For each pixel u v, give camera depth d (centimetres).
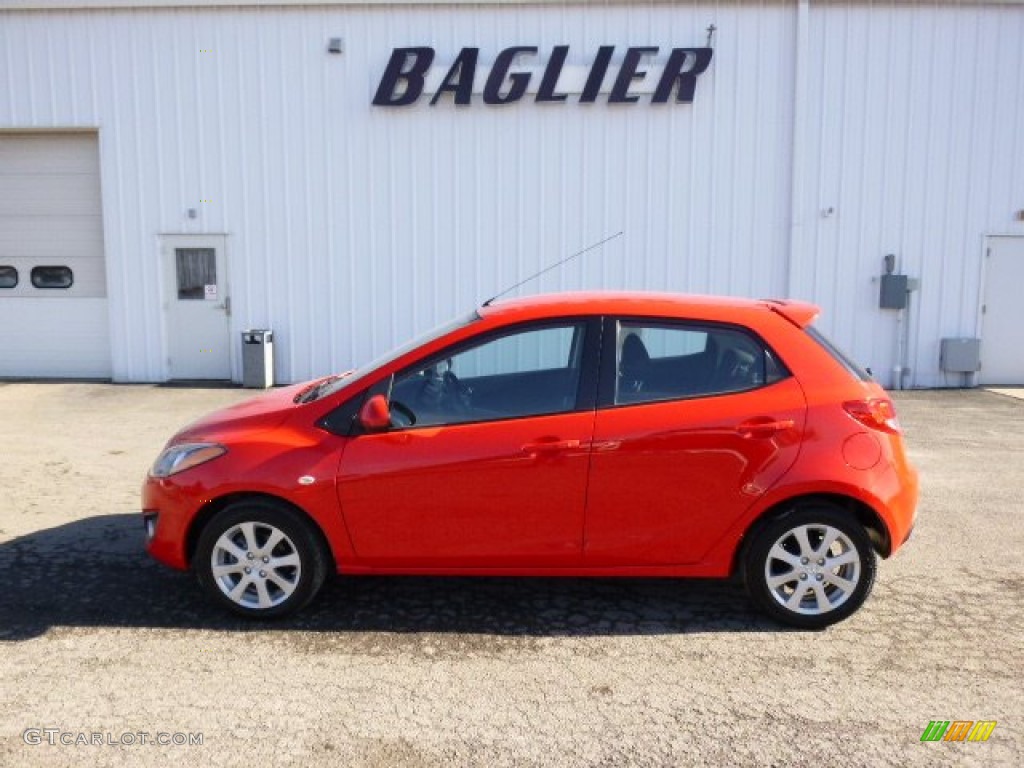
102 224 1227
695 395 398
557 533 395
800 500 398
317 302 1199
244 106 1167
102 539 525
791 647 384
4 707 330
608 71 1155
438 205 1180
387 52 1155
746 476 390
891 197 1173
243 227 1189
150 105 1169
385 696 340
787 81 1152
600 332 406
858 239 1179
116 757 297
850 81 1152
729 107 1159
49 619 411
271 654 375
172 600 433
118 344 1216
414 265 1190
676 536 395
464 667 365
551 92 1147
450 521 395
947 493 641
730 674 359
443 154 1171
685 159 1168
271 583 412
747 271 1186
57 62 1164
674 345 405
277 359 1209
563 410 396
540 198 1177
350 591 446
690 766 294
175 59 1160
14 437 844
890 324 1196
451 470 391
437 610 423
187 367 1222
